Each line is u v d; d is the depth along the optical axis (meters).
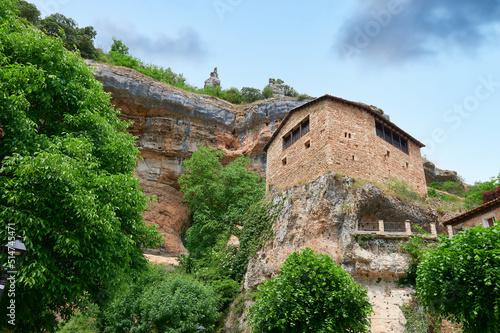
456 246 11.62
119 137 13.16
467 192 44.62
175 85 52.91
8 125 9.86
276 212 24.14
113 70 38.16
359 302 12.81
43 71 10.80
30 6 46.22
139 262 13.01
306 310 12.28
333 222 19.91
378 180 23.44
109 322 20.97
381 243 19.06
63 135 11.65
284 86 63.38
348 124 24.05
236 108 45.91
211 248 29.11
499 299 10.12
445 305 11.34
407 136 27.67
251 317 13.67
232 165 34.78
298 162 25.39
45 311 11.55
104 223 10.01
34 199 9.16
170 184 40.94
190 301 19.84
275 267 21.25
